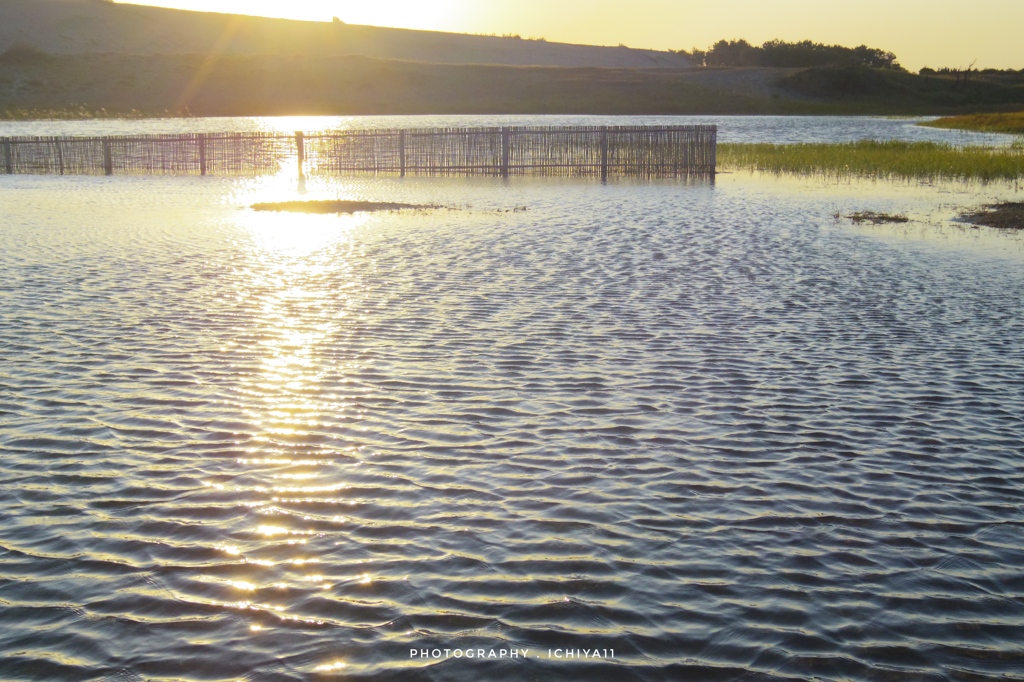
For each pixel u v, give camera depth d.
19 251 14.24
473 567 4.98
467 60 114.44
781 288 11.88
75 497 5.76
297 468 6.20
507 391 7.77
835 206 20.47
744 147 37.66
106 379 8.02
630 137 28.05
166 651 4.27
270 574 4.90
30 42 86.69
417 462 6.31
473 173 29.11
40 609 4.58
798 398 7.67
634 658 4.25
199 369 8.33
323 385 7.90
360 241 15.48
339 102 74.06
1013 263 13.70
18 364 8.42
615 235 16.08
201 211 19.42
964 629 4.48
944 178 27.19
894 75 95.06
